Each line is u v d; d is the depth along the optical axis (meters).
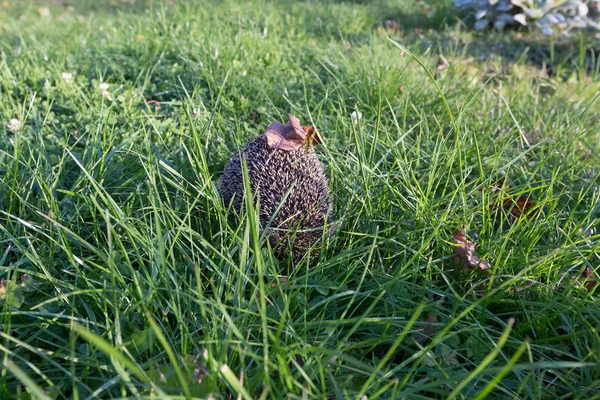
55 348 0.58
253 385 0.50
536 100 1.33
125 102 1.06
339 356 0.53
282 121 0.97
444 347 0.60
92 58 1.33
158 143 0.91
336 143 0.93
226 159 0.88
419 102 1.18
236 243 0.68
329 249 0.74
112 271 0.55
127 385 0.46
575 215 0.85
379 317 0.64
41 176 0.75
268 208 0.68
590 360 0.60
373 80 1.23
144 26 1.61
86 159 0.86
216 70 1.25
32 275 0.64
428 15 2.25
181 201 0.76
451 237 0.72
